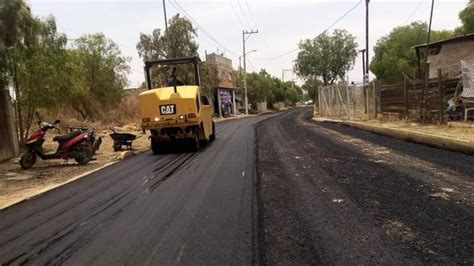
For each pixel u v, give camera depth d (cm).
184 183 1012
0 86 1631
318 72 6238
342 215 663
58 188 1080
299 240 565
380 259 486
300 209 712
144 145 2197
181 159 1471
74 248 597
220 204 782
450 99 1884
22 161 1460
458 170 933
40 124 1538
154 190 956
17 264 552
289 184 916
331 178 948
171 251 557
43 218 779
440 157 1115
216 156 1473
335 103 3381
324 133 2056
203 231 631
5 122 1708
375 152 1297
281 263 493
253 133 2423
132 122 3953
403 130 1622
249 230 620
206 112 1925
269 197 811
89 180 1170
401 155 1202
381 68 4806
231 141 2017
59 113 3194
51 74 1906
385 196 758
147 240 608
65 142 1530
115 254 561
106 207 827
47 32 1956
